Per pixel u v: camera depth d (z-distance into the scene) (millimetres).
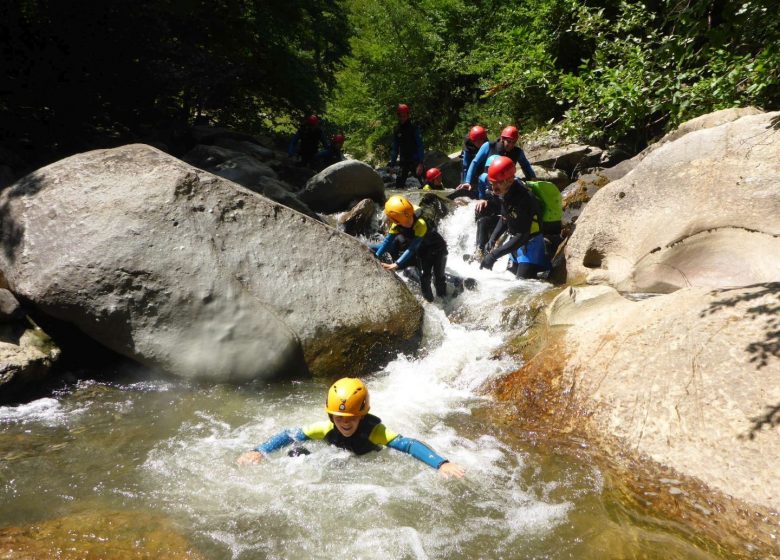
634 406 3957
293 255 5359
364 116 26141
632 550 2916
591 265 6668
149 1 9867
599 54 10594
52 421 4145
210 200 5227
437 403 4648
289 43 16172
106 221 4898
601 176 8492
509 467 3686
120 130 10781
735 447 3422
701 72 9125
